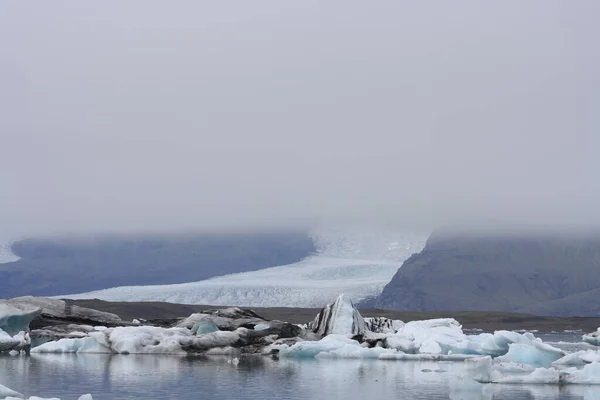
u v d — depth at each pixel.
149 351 85.88
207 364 74.69
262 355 86.94
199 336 87.81
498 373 61.12
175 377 63.25
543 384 59.88
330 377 64.81
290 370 70.31
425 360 82.31
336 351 84.69
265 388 57.38
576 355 73.50
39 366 70.50
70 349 86.00
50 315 104.31
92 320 106.25
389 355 83.25
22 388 55.69
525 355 76.50
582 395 54.31
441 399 52.38
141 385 58.12
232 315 105.31
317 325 99.31
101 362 74.94
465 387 58.34
